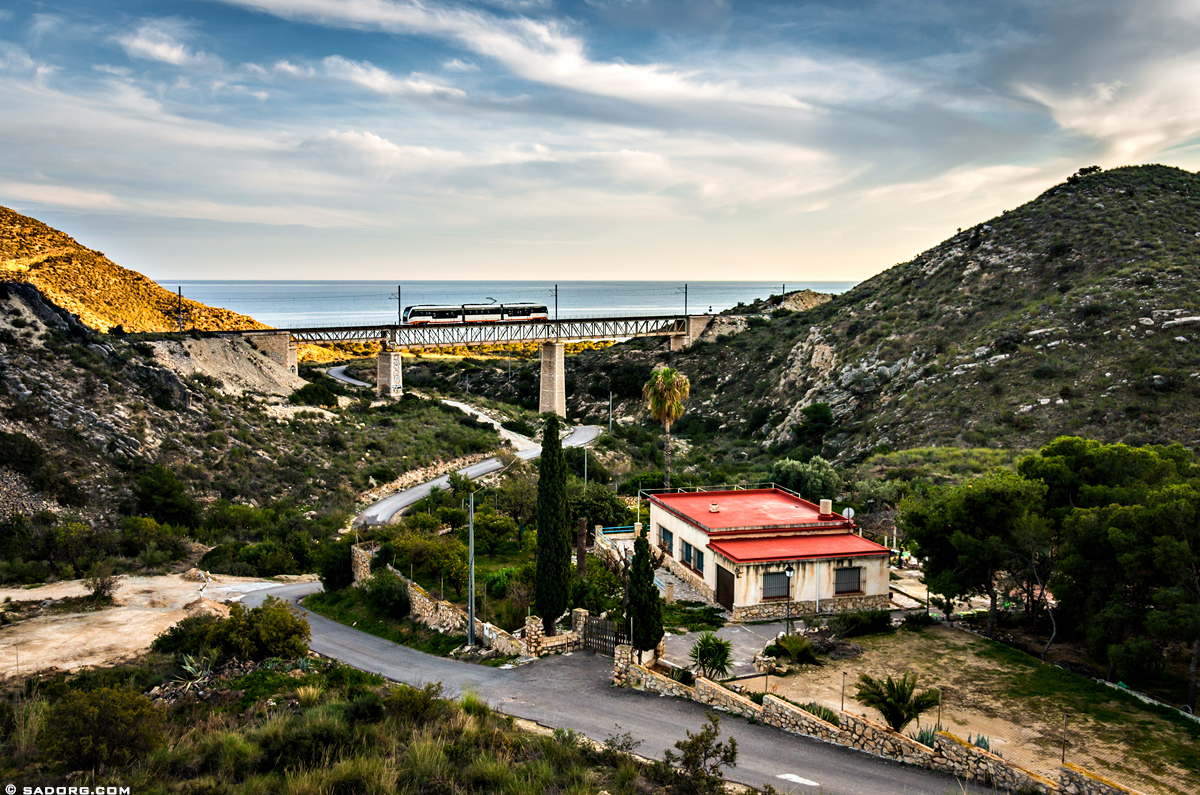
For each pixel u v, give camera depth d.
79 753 14.90
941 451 55.81
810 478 51.44
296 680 22.86
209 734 17.41
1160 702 20.33
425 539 39.69
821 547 32.06
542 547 29.77
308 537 51.16
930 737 17.84
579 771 15.87
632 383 120.62
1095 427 52.59
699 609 31.73
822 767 17.14
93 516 47.62
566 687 24.17
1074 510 24.38
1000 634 27.09
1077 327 65.81
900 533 41.44
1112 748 17.73
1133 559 20.64
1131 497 24.64
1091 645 22.28
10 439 48.50
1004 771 15.72
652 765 16.47
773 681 23.33
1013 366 65.44
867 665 24.23
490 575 36.25
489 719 19.75
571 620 30.17
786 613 30.00
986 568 27.05
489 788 15.13
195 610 31.61
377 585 36.62
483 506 48.59
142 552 44.31
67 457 50.88
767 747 18.50
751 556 30.64
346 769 14.84
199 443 60.75
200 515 52.81
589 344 198.88
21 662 24.61
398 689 20.52
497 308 119.44
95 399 57.97
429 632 32.00
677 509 37.50
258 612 26.52
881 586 31.45
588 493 47.06
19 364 56.25
